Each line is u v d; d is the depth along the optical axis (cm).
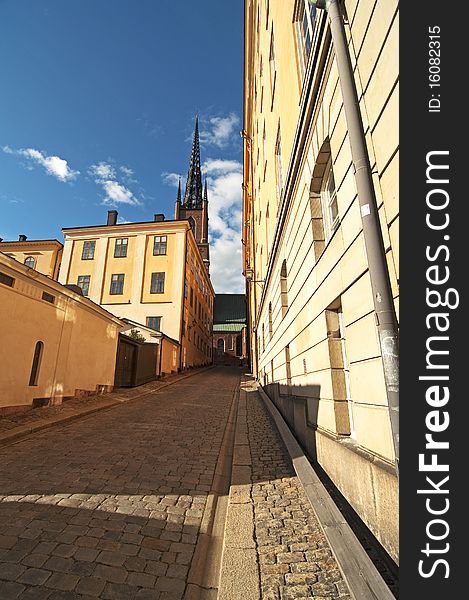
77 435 645
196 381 2097
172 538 294
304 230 544
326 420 421
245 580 230
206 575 252
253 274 2223
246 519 322
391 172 238
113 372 1298
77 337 1005
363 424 299
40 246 3266
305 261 541
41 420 718
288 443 525
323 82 394
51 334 875
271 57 1027
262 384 1619
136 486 403
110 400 1084
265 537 288
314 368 486
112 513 332
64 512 329
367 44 270
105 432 677
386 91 240
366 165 267
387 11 236
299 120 494
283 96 745
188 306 2978
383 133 247
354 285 321
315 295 479
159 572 246
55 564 247
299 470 407
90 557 259
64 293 924
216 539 304
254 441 629
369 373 287
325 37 360
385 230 251
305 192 528
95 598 216
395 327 231
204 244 5881
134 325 2133
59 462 480
